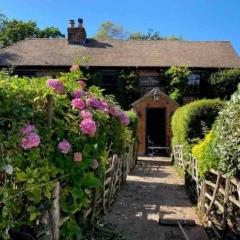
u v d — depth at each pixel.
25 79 4.65
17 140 3.91
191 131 15.24
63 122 4.56
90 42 30.41
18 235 4.40
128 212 9.28
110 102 7.89
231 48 30.48
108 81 28.06
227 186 6.95
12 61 27.56
